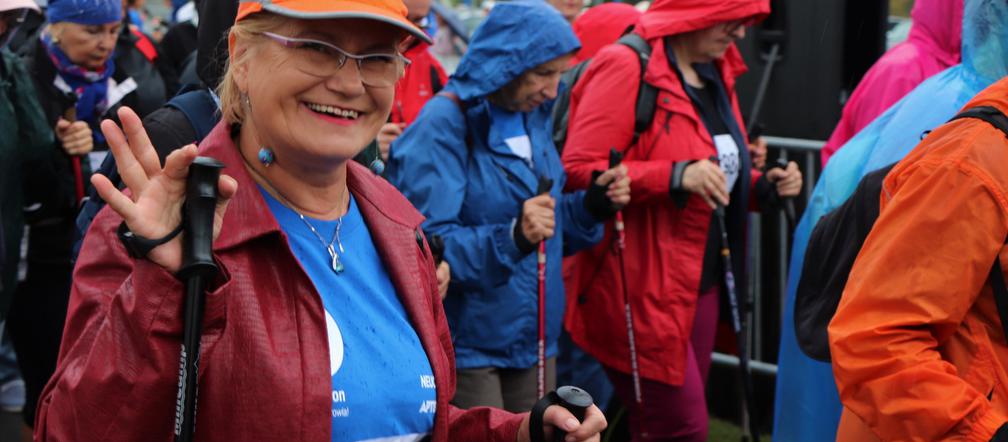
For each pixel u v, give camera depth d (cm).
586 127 413
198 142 253
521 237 362
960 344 242
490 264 363
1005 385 239
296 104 186
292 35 184
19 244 421
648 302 411
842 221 277
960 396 231
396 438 192
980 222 233
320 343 181
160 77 527
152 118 254
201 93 259
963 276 234
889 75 462
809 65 585
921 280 236
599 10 571
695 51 420
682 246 414
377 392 188
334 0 180
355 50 186
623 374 423
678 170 396
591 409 205
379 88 189
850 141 348
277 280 182
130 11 775
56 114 451
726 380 561
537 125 393
